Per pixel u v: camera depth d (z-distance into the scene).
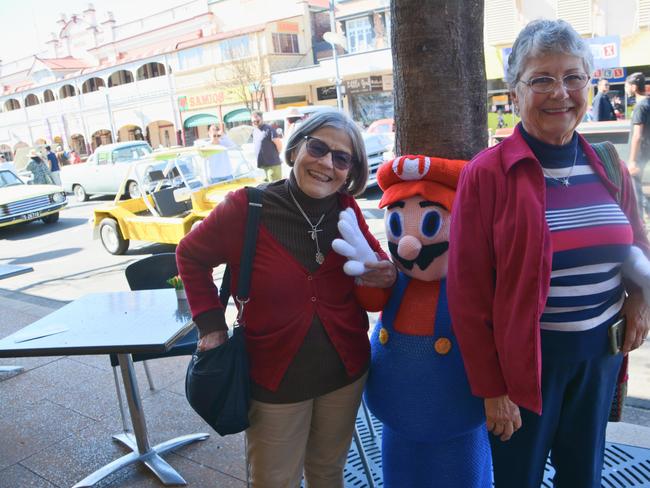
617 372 1.95
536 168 1.64
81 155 39.94
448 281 1.77
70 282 7.70
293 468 2.08
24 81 46.84
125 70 36.94
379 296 2.08
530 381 1.61
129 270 3.89
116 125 36.09
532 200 1.60
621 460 2.70
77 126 38.94
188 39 34.38
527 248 1.59
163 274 4.05
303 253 1.98
